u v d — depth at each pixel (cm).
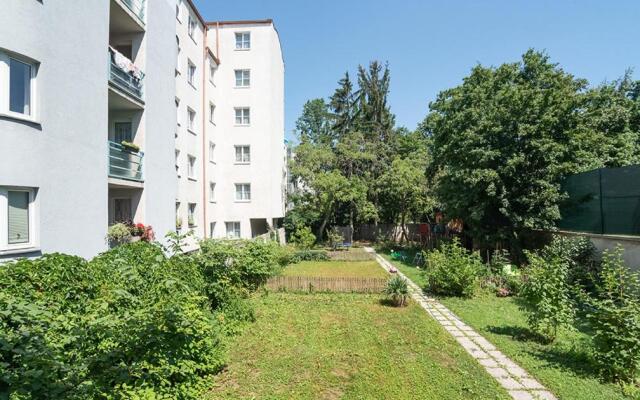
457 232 2397
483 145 1620
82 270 591
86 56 941
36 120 790
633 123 2014
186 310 586
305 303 1218
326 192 2850
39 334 394
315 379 634
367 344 823
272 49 2458
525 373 670
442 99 2112
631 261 1117
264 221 2645
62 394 354
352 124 4250
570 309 805
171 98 1488
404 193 2920
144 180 1250
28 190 784
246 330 905
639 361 603
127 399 415
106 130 1026
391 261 2278
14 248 743
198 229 2028
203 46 2114
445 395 578
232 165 2434
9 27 732
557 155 1483
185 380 543
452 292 1337
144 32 1267
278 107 2677
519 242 1709
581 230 1388
